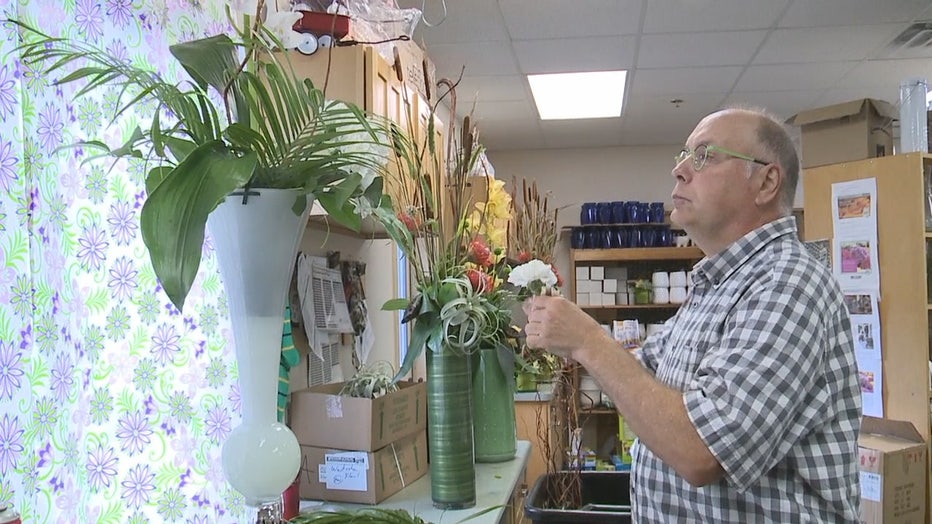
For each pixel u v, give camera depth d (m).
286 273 0.94
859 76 4.17
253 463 0.93
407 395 1.67
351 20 1.64
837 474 1.26
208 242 1.26
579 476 2.03
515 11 3.11
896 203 2.86
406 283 3.02
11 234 0.85
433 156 1.63
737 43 3.58
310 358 1.89
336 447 1.53
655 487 1.43
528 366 1.95
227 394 1.29
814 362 1.21
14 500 0.85
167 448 1.17
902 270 2.84
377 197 1.09
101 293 1.05
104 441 1.05
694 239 1.57
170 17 1.16
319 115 0.91
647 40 3.51
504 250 2.00
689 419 1.17
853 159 3.05
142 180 1.11
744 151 1.45
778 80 4.23
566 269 5.86
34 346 0.89
